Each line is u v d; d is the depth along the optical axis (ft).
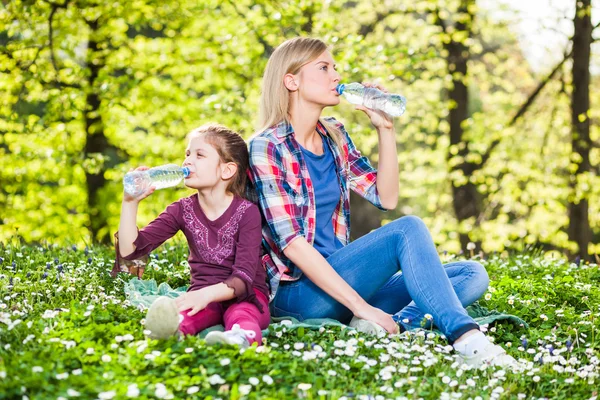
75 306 11.75
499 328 13.20
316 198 12.96
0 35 45.93
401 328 12.79
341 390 9.77
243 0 44.11
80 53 47.14
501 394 10.09
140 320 11.44
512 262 21.26
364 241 12.51
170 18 43.75
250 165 12.57
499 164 52.75
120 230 11.87
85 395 8.50
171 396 8.72
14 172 45.93
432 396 9.82
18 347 10.12
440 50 51.93
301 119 13.05
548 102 53.11
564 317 14.20
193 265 12.34
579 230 46.88
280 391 9.17
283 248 12.32
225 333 10.48
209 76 44.60
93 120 46.34
